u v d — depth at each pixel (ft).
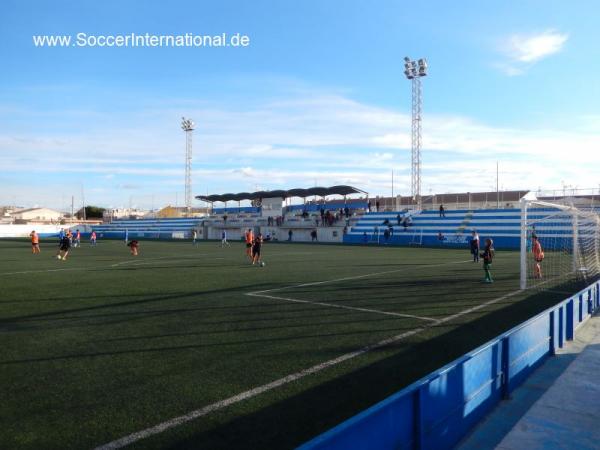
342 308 36.40
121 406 17.07
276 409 16.75
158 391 18.57
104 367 21.72
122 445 14.10
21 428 15.30
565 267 70.03
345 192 197.06
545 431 15.28
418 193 171.12
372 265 75.77
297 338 26.96
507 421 16.21
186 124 242.78
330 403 17.29
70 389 18.85
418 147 168.86
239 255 101.81
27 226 238.48
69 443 14.24
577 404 17.44
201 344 25.71
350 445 10.27
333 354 23.61
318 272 64.44
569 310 26.86
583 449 14.11
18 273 63.57
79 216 377.91
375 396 17.95
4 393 18.44
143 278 57.21
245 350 24.45
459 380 15.02
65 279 56.29
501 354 18.12
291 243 170.60
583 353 23.97
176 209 341.00
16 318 32.86
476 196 215.72
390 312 34.71
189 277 58.23
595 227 72.84
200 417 16.08
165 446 14.03
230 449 13.85
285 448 13.93
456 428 14.76
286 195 211.20
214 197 237.25
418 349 24.52
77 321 31.83
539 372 21.15
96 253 109.50
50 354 23.85
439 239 147.23
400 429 12.11
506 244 134.21
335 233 182.80
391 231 162.81
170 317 33.09
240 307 36.94
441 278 56.70
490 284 50.90
